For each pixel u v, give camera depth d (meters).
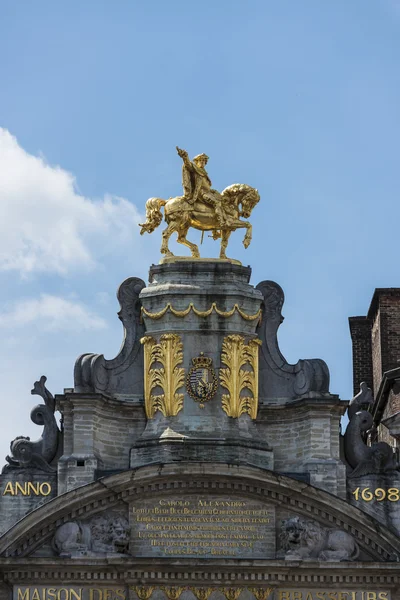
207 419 131.88
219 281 134.00
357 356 157.50
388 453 132.00
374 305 152.38
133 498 129.75
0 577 128.12
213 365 132.62
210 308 133.12
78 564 127.69
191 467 129.25
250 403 132.50
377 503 131.12
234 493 130.25
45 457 131.25
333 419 132.62
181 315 132.75
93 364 132.12
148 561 127.81
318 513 129.88
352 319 158.12
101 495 129.00
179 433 131.25
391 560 129.00
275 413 133.38
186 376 132.38
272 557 129.25
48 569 127.94
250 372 133.00
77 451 130.62
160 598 128.00
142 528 129.62
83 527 128.88
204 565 128.00
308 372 132.88
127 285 135.25
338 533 129.25
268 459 131.75
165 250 135.25
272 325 135.00
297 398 133.12
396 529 130.75
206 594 128.12
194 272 134.12
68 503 128.50
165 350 132.62
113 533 128.62
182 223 135.38
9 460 131.12
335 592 128.88
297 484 129.25
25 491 130.50
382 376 147.00
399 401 141.62
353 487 131.38
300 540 129.00
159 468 128.88
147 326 133.50
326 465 131.25
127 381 133.50
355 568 128.50
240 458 130.88
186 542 129.50
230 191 136.25
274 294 135.38
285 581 128.50
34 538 128.62
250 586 128.50
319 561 128.38
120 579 128.25
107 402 132.12
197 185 135.88
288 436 132.88
